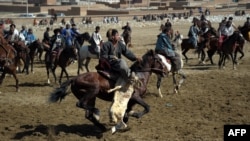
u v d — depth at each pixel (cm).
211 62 2788
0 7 11319
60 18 7925
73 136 1339
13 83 2259
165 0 13312
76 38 2612
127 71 1325
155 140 1300
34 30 6150
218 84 2144
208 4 12156
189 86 2105
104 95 1344
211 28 2808
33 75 2511
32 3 11994
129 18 8856
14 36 2569
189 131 1377
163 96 1903
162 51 1872
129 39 3684
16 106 1761
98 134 1359
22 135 1361
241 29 3130
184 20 7900
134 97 1348
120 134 1360
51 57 2169
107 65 1342
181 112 1622
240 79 2269
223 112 1614
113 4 12188
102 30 6181
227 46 2539
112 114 1306
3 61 1998
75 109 1691
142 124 1461
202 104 1742
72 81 1327
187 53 3369
